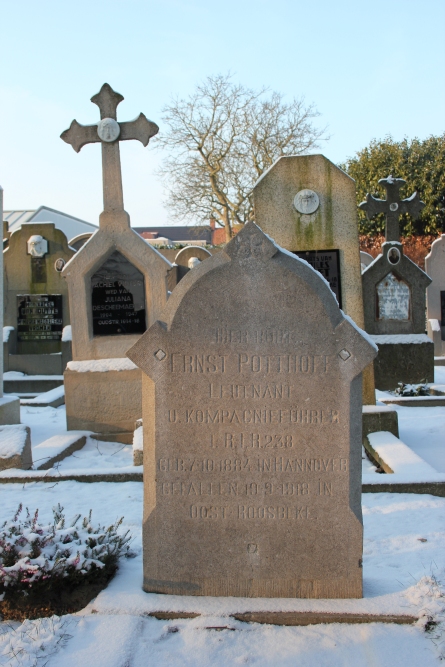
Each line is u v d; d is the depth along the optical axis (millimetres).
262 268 3559
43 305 13141
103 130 8148
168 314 3660
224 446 3596
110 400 8227
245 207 32906
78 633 3205
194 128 31781
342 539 3541
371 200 12258
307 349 3551
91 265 8359
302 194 7555
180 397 3613
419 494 5516
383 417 7281
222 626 3273
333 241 7594
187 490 3617
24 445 6391
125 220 8344
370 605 3426
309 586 3570
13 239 13188
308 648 3121
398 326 12109
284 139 32250
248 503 3590
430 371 11930
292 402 3562
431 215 29359
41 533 3879
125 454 7625
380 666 2951
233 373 3588
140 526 4750
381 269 12023
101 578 3721
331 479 3553
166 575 3621
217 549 3605
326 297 3580
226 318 3582
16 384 12383
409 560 4086
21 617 3533
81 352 8453
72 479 5961
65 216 34031
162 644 3160
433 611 3297
